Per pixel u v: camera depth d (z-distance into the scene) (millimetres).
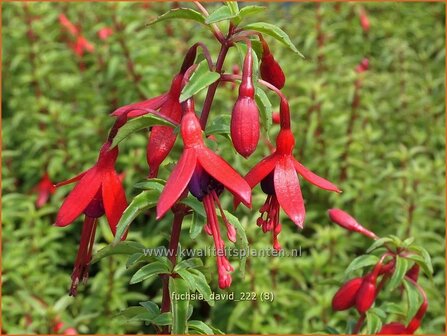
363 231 320
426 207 580
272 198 229
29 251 540
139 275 243
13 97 684
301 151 587
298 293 468
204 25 231
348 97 608
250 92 216
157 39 719
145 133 602
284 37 221
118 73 623
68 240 596
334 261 523
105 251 256
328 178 584
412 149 582
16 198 600
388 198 534
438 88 714
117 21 621
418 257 305
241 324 467
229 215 243
